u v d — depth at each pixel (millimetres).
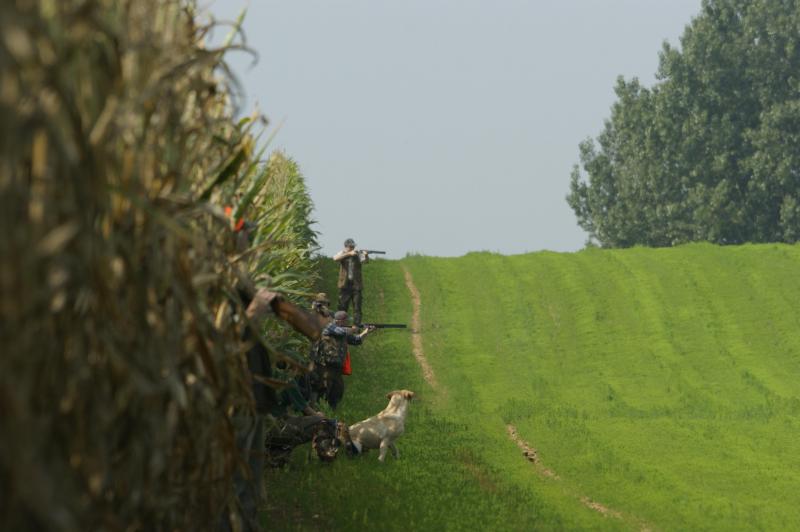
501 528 32969
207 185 18594
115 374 13836
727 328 85625
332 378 49688
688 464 46500
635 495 40031
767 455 49125
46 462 12094
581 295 96312
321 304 50344
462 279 105562
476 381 70375
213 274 17328
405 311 93875
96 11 12992
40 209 11547
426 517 33469
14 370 11219
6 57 10672
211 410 17484
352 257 84125
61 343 12625
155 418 14859
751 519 36469
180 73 14836
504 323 89562
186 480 17234
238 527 19594
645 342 82062
